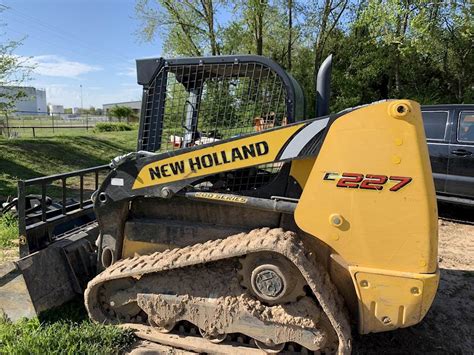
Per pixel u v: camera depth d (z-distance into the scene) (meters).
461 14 15.36
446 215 7.21
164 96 3.07
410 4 15.28
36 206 3.89
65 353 2.84
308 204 2.67
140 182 3.00
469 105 6.53
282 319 2.73
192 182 2.90
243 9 18.75
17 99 11.34
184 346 2.94
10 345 2.94
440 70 20.12
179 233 3.07
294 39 20.66
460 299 4.08
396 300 2.56
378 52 18.97
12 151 12.10
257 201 2.81
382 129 2.48
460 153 6.41
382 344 3.25
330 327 2.76
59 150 13.56
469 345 3.29
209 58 2.93
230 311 2.83
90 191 8.82
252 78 2.95
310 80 19.88
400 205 2.49
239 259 2.79
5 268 4.33
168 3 18.92
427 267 2.50
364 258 2.60
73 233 3.89
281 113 2.88
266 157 2.73
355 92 19.72
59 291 3.41
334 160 2.59
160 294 2.98
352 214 2.58
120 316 3.22
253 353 2.84
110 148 15.85
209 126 3.03
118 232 3.16
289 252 2.53
